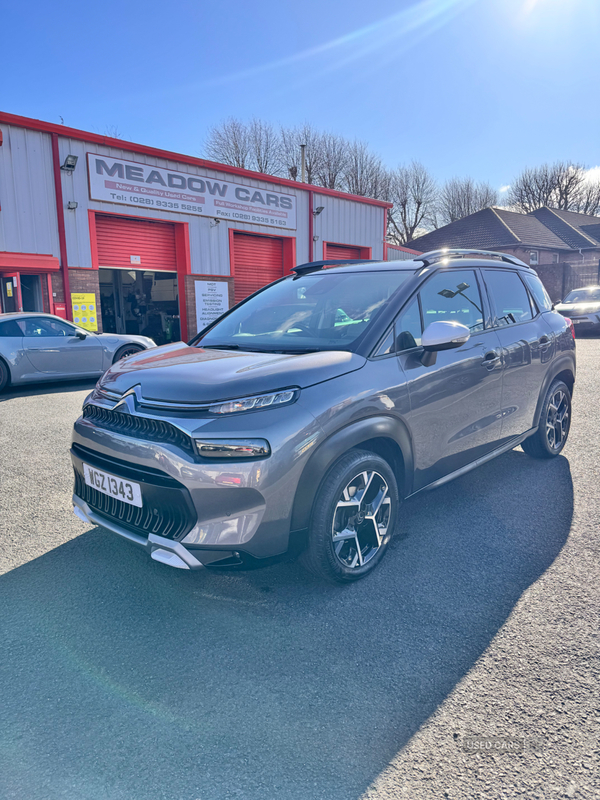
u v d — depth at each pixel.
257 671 2.03
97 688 1.94
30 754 1.65
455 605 2.44
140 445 2.28
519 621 2.31
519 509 3.50
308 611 2.42
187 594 2.57
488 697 1.87
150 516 2.34
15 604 2.48
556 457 4.53
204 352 2.95
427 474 2.99
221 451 2.15
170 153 14.15
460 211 53.38
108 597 2.54
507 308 3.77
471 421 3.25
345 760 1.62
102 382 2.77
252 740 1.71
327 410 2.34
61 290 12.48
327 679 1.98
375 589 2.59
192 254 15.18
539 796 1.49
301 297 3.42
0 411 6.71
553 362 4.12
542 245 35.22
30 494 3.85
